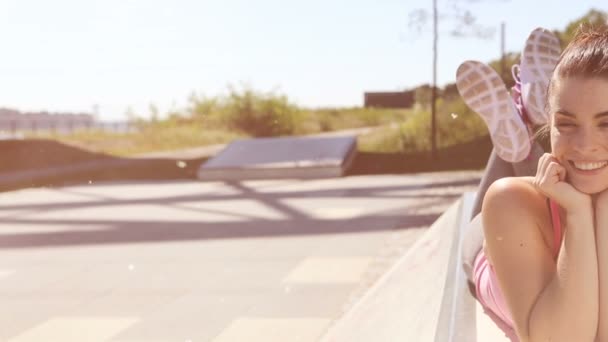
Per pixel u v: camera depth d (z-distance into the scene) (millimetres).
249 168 18109
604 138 1088
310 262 6629
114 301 5516
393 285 3018
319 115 55500
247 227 9141
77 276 6539
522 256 1191
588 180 1113
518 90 2164
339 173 17516
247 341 4305
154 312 5117
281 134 46812
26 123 44156
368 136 29875
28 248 8250
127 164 25234
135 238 8633
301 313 4875
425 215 9398
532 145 2066
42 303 5555
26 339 4609
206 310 5090
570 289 1112
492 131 2018
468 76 1956
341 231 8406
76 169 23688
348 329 2824
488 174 2283
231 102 47031
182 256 7273
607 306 1115
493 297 1574
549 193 1136
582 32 1162
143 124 46906
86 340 4531
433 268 2713
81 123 45031
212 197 13430
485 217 1243
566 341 1137
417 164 20438
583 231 1108
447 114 27141
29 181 19547
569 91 1107
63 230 9680
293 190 14086
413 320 2256
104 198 14133
